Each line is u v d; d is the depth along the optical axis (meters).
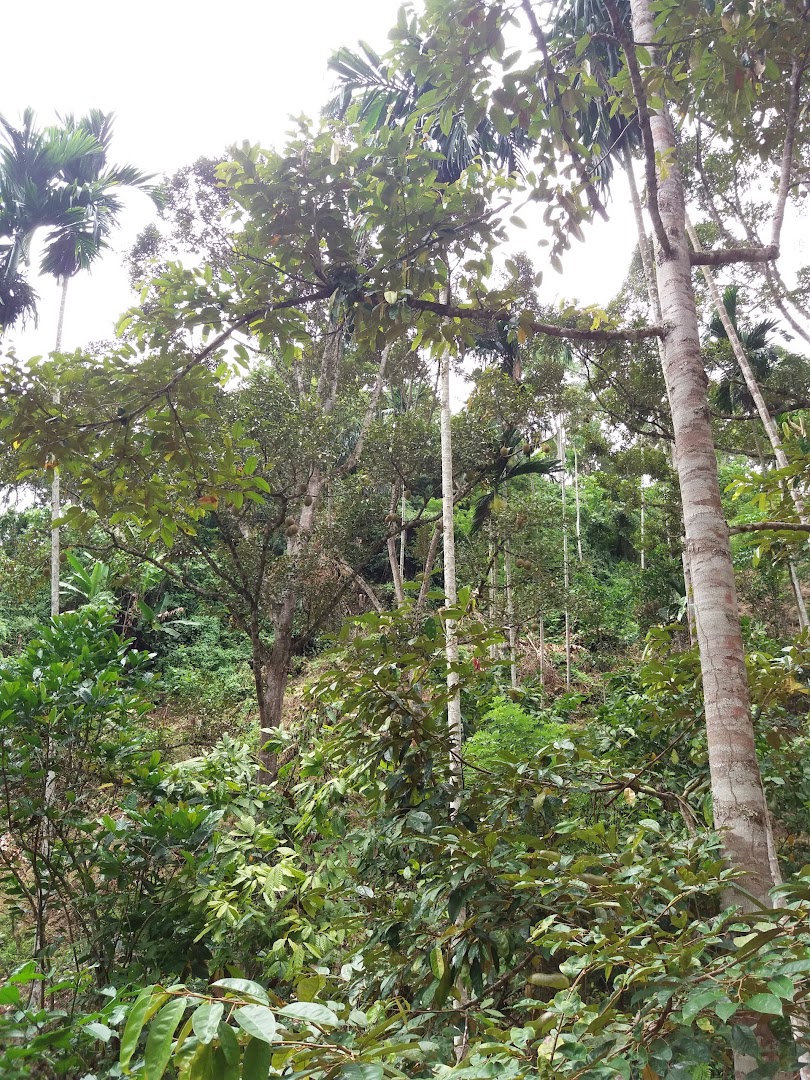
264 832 3.79
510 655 9.70
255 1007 0.91
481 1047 1.29
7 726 3.71
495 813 2.45
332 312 2.35
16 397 2.27
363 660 2.61
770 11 2.32
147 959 3.58
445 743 2.62
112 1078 2.16
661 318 2.20
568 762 2.69
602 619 13.52
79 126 8.11
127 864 3.79
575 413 10.66
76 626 4.36
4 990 2.10
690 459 2.00
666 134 2.34
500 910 2.06
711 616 1.86
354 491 8.91
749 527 2.12
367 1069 0.99
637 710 4.07
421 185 2.22
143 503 2.58
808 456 3.09
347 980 2.23
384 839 2.59
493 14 1.81
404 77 5.89
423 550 11.53
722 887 1.38
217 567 8.05
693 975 1.18
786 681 2.91
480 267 2.38
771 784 3.47
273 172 2.17
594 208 2.17
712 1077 1.60
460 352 2.71
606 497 18.97
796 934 1.11
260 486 2.66
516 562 9.97
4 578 8.05
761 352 9.74
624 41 1.98
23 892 3.89
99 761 4.07
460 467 8.91
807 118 2.96
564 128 2.08
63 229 7.98
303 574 8.04
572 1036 1.20
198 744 7.53
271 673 7.95
